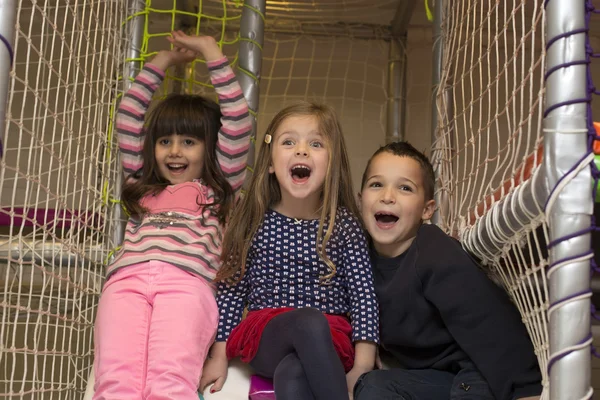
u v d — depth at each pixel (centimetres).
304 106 145
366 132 316
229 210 160
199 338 130
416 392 121
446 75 186
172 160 162
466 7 217
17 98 276
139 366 126
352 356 131
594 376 258
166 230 148
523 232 100
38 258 176
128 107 167
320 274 141
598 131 97
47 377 232
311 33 313
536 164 93
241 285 142
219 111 170
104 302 137
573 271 83
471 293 120
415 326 129
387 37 312
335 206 141
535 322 105
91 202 184
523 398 111
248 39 192
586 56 85
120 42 183
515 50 112
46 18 129
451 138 187
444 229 174
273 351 122
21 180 269
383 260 141
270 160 146
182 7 286
